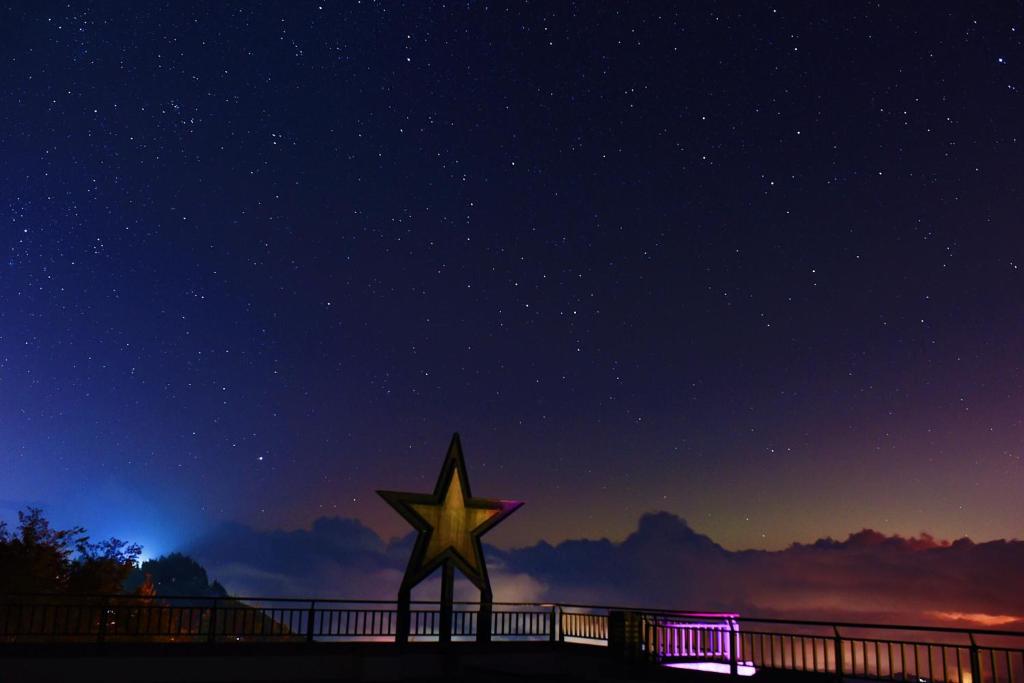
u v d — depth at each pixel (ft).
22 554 118.52
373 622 76.13
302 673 66.95
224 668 63.57
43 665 57.31
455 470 83.20
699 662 68.13
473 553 82.43
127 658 60.18
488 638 80.94
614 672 69.36
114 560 127.95
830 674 57.52
